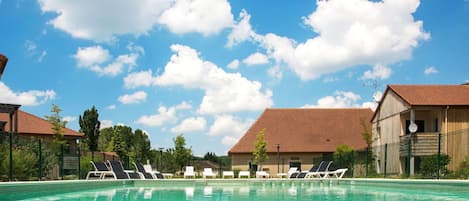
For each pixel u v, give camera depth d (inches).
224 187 753.6
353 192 616.1
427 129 1132.5
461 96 1076.5
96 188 682.8
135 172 856.3
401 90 1124.5
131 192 610.2
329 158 1235.9
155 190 659.4
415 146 995.9
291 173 1024.9
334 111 1608.0
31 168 679.7
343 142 1485.0
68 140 1286.9
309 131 1519.4
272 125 1539.1
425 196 538.0
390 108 1180.5
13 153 660.7
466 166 857.5
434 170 859.4
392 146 1120.8
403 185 673.0
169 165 1375.5
